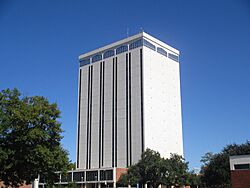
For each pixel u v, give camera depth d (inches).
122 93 6250.0
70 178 5679.1
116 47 6560.0
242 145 3297.2
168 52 6678.2
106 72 6609.3
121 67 6387.8
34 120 1604.3
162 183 3602.4
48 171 1668.3
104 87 6560.0
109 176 5275.6
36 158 1598.2
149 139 5831.7
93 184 5472.4
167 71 6555.1
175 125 6451.8
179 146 6437.0
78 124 6766.7
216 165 3169.3
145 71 6082.7
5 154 1539.1
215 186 3216.0
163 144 6092.5
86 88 6855.3
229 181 3068.4
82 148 6555.1
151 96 6082.7
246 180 1925.4
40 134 1582.2
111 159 6072.8
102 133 6338.6
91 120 6579.7
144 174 3634.4
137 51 6215.6
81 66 7062.0
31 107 1625.2
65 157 1681.8
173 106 6510.8
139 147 5782.5
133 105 6043.3
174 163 3671.3
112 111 6309.1
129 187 4574.3
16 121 1585.9
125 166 5851.4
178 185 3779.5
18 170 1651.1
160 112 6186.0
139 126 5871.1
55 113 1684.3
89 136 6520.7
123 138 6013.8
